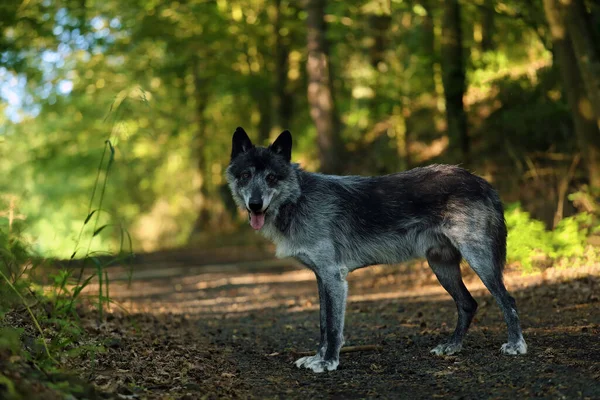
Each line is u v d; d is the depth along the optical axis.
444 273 5.99
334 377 5.21
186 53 22.67
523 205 13.06
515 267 10.08
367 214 5.82
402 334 6.83
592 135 10.55
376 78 17.72
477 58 16.70
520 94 15.12
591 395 4.11
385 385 4.86
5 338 4.12
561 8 10.47
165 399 4.30
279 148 5.91
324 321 5.79
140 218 40.31
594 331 5.99
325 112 18.97
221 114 28.66
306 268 5.98
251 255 19.61
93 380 4.51
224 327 8.10
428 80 17.64
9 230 6.55
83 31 18.64
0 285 5.51
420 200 5.81
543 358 5.21
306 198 5.79
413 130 20.09
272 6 22.42
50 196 29.41
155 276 15.56
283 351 6.40
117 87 22.70
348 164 21.70
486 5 13.88
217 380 5.02
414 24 18.30
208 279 14.57
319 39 18.91
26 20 15.84
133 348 5.89
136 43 22.64
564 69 10.67
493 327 6.79
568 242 9.68
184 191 39.00
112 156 5.97
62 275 6.51
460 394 4.45
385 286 11.21
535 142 14.18
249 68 24.31
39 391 3.63
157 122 26.77
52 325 5.87
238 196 6.11
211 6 21.61
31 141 25.77
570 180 12.45
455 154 14.35
